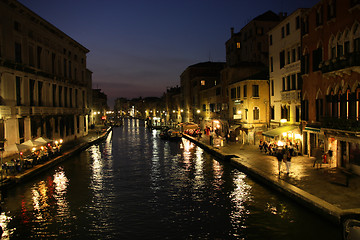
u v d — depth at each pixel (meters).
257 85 31.27
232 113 37.09
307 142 21.58
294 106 23.95
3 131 22.08
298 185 14.05
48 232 11.09
